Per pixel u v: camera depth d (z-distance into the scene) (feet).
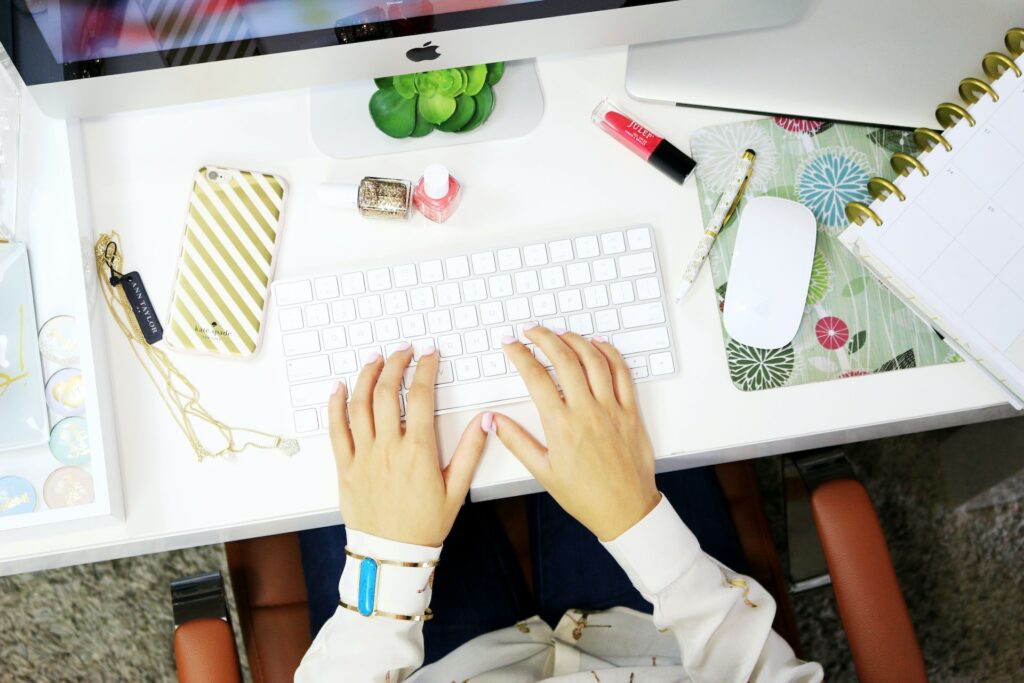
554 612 3.16
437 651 3.09
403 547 2.31
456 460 2.36
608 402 2.36
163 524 2.37
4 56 2.33
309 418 2.39
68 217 2.33
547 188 2.55
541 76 2.60
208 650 2.53
